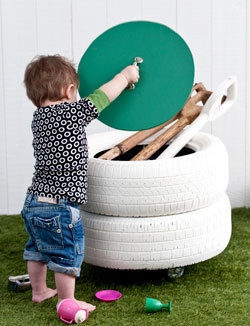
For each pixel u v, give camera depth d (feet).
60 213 8.21
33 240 8.63
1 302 8.78
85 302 8.55
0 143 11.81
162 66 8.75
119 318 8.21
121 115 8.85
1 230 11.26
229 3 11.64
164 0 11.58
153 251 8.70
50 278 9.46
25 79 8.61
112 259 8.78
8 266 9.87
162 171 8.55
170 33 8.71
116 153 9.37
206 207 9.03
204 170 8.77
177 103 8.75
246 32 11.75
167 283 9.15
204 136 9.76
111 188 8.61
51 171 8.27
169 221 8.69
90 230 8.85
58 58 8.62
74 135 8.25
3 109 11.71
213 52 11.74
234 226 11.21
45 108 8.38
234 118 11.92
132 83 8.74
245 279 9.20
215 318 8.13
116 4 11.55
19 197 12.01
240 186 12.14
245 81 11.85
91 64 8.88
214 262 9.76
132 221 8.69
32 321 8.23
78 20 11.56
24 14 11.48
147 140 10.09
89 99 8.35
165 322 8.08
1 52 11.54
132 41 8.77
